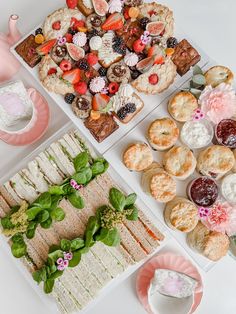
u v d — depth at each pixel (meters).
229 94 0.48
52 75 0.51
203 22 0.61
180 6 0.62
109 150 0.50
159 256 0.57
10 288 0.59
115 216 0.52
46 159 0.56
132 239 0.55
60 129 0.57
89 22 0.51
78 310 0.54
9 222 0.54
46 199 0.53
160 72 0.50
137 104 0.50
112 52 0.51
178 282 0.53
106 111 0.50
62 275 0.54
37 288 0.55
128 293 0.59
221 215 0.47
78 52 0.51
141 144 0.49
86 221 0.55
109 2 0.51
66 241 0.53
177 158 0.49
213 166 0.48
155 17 0.52
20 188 0.56
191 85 0.50
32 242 0.55
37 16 0.61
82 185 0.55
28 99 0.54
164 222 0.50
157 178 0.48
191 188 0.49
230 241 0.50
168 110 0.50
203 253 0.48
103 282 0.54
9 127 0.56
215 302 0.59
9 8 0.61
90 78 0.51
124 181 0.53
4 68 0.57
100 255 0.55
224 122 0.49
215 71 0.50
